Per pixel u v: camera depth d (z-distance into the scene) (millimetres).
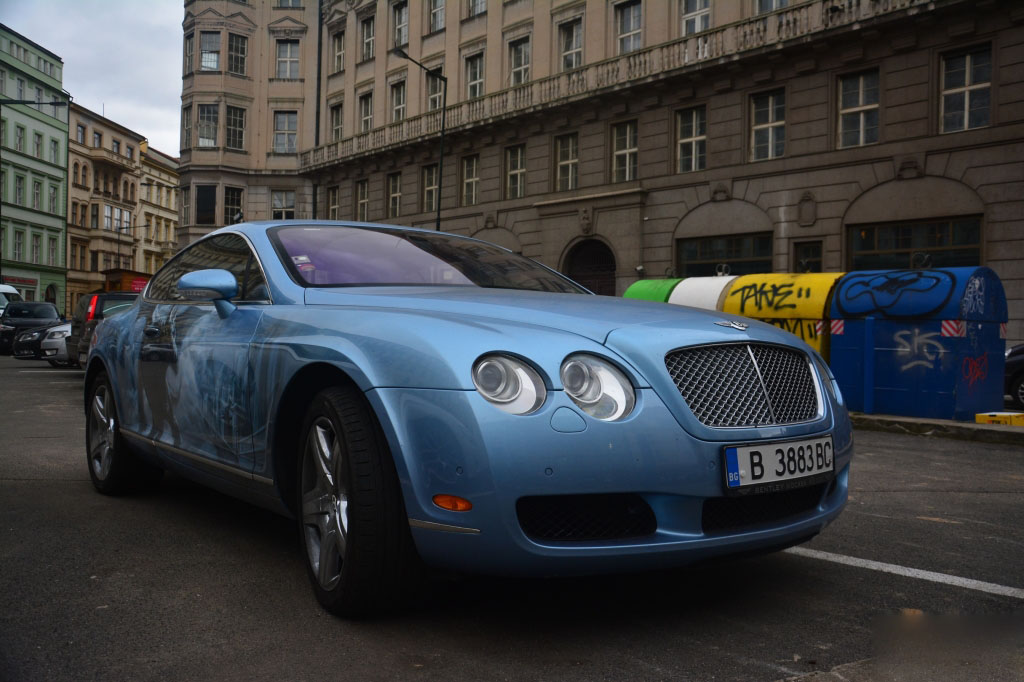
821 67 18297
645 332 2512
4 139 53344
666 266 21141
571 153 23672
